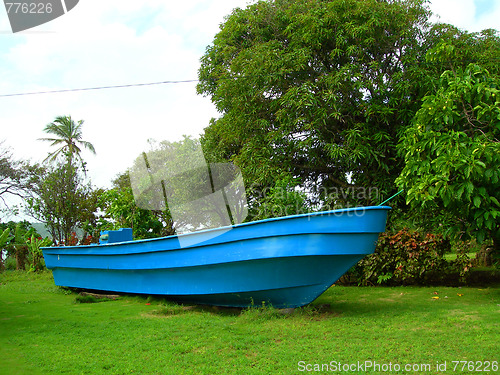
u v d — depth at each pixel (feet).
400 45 27.58
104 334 15.20
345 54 27.96
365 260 25.88
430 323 15.31
